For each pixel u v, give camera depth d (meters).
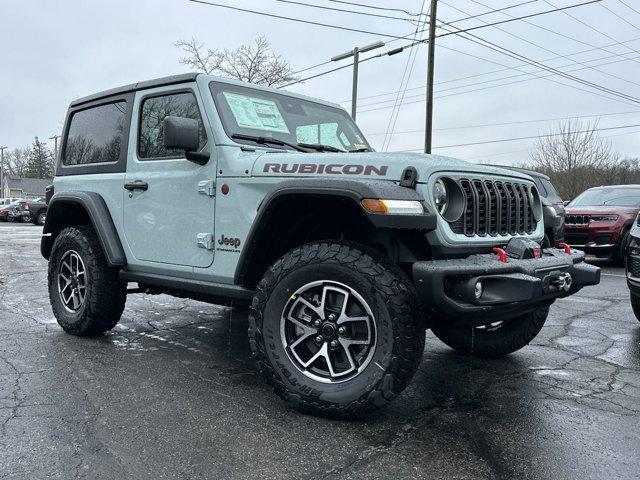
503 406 3.02
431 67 18.62
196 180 3.45
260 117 3.68
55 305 4.50
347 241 2.76
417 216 2.57
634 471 2.26
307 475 2.18
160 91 3.81
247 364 3.71
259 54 26.77
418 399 3.12
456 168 2.90
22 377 3.33
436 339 4.65
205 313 5.52
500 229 3.14
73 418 2.71
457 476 2.20
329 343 2.72
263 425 2.66
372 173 2.76
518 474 2.22
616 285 7.98
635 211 10.20
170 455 2.33
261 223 2.96
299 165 2.97
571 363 3.92
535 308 3.20
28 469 2.18
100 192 4.18
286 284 2.80
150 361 3.74
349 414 2.64
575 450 2.46
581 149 41.03
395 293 2.55
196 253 3.47
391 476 2.19
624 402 3.11
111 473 2.16
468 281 2.58
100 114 4.38
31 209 27.53
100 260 4.14
